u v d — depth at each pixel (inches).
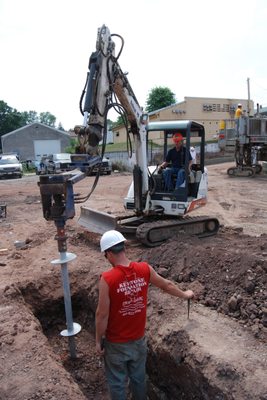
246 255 237.9
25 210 599.8
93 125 273.1
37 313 268.7
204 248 270.7
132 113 319.0
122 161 1275.8
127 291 146.9
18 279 279.4
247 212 510.0
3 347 192.2
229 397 149.4
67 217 201.8
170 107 1617.9
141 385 159.9
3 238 418.0
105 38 280.1
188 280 247.4
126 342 150.6
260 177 853.2
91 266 296.0
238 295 208.7
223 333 186.2
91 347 239.9
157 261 280.1
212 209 533.0
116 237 151.4
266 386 146.4
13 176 1213.7
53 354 197.8
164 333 194.9
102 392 201.3
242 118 854.5
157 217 355.3
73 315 278.2
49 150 2536.9
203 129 348.2
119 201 636.7
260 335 181.8
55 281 281.6
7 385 165.3
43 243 377.4
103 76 279.0
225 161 1360.7
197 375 167.6
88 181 965.2
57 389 162.7
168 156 350.0
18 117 3353.8
